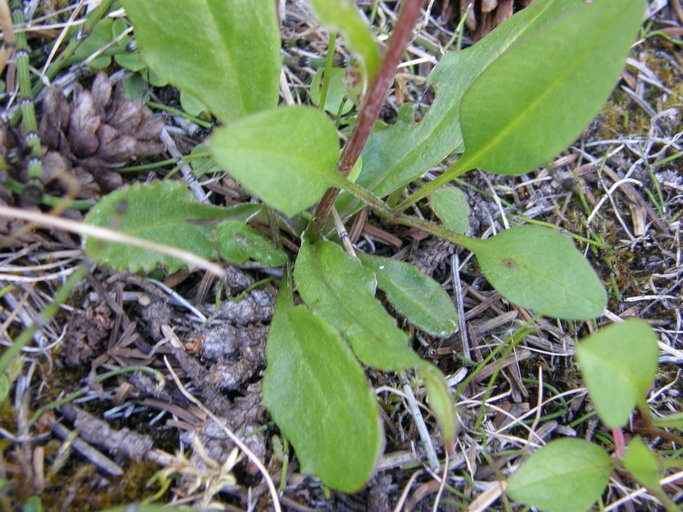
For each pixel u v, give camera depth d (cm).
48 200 13
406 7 10
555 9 15
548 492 12
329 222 16
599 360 11
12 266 13
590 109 12
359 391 12
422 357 16
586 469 13
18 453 12
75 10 16
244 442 13
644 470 12
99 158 14
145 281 14
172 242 13
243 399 14
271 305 15
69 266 14
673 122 19
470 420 15
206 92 13
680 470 14
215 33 13
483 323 16
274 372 13
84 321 13
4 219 13
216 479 13
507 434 15
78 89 16
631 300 17
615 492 14
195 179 16
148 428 13
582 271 14
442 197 16
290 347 13
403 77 18
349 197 16
